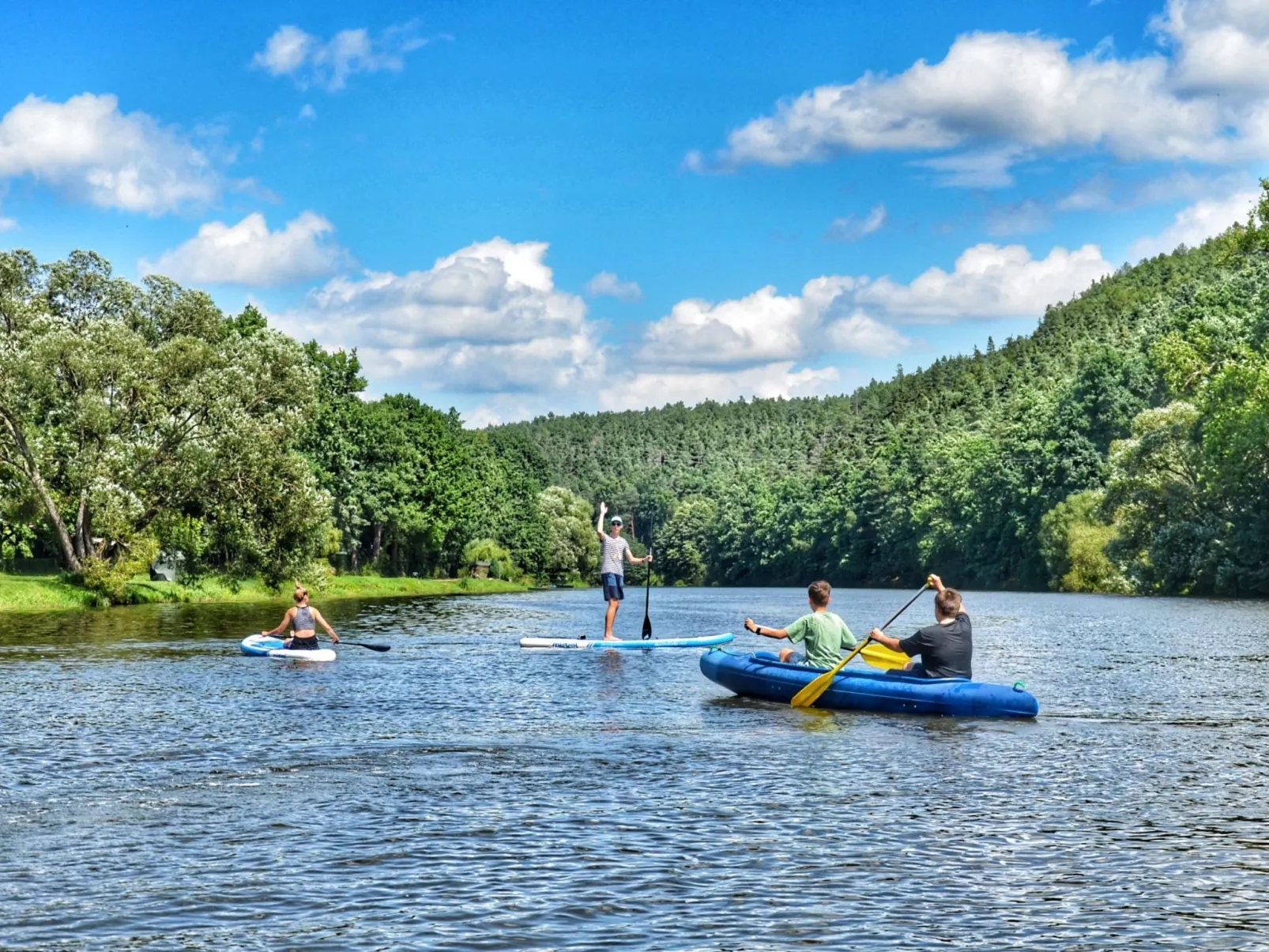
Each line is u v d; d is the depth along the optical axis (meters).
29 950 6.43
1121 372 97.19
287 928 6.74
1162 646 27.02
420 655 23.95
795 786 10.45
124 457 43.84
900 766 11.45
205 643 26.95
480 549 105.00
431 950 6.42
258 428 46.62
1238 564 62.88
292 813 9.46
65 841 8.59
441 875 7.72
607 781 10.70
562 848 8.38
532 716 14.84
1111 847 8.41
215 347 49.84
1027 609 49.78
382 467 81.31
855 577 137.75
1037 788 10.36
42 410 44.38
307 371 50.22
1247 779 10.80
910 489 129.62
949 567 115.94
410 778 10.83
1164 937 6.62
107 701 16.36
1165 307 156.62
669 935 6.64
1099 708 15.65
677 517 185.12
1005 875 7.73
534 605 56.00
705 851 8.29
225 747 12.44
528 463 143.12
